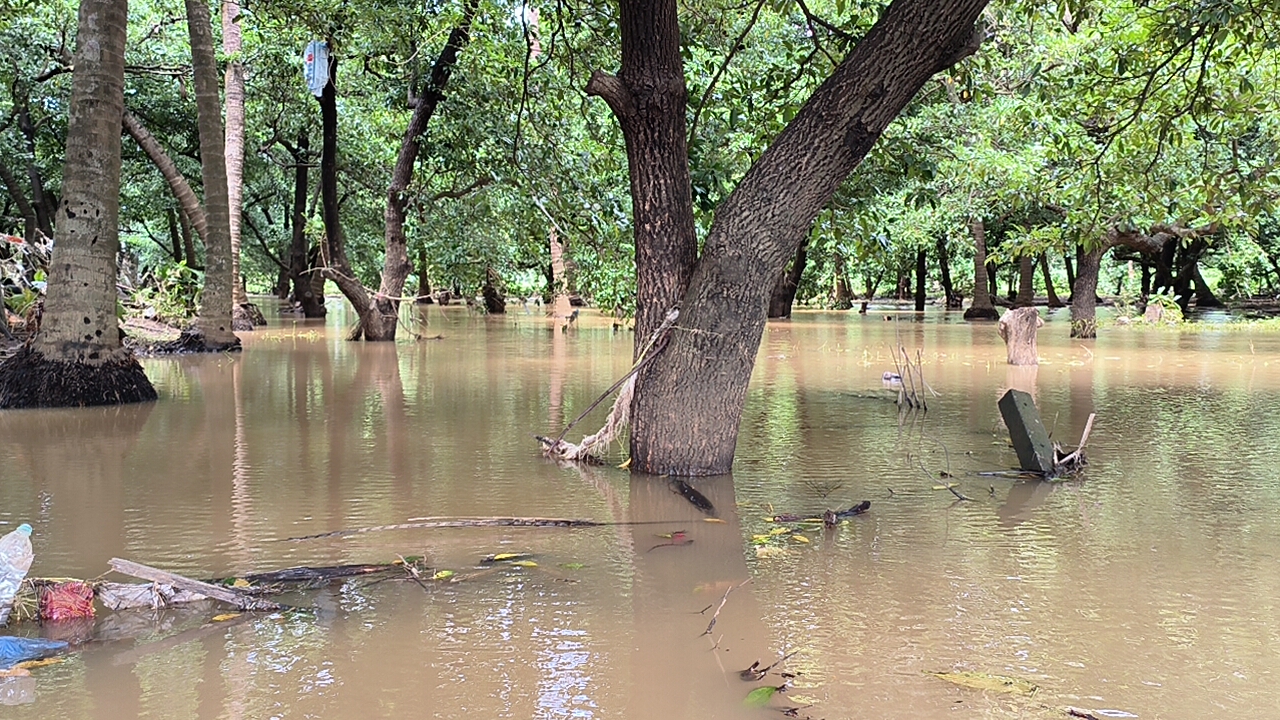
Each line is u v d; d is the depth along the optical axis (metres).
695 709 2.91
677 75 6.32
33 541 4.68
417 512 5.33
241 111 22.09
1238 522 5.14
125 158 25.19
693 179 7.73
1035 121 13.90
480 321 28.25
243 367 13.74
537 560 4.46
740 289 6.22
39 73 20.58
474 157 16.47
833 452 7.22
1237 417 8.91
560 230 13.68
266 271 40.56
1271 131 11.98
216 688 3.05
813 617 3.70
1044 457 6.35
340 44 15.05
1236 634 3.53
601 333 22.12
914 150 8.58
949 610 3.78
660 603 3.87
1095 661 3.28
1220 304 37.50
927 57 5.77
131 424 8.48
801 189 6.04
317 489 5.89
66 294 9.67
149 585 3.82
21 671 3.19
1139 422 8.61
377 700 2.97
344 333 21.50
